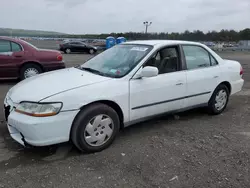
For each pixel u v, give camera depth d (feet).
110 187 8.79
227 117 16.38
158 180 9.25
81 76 12.01
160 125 14.60
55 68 26.37
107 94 11.08
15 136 10.71
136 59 12.74
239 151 11.62
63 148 11.45
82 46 88.84
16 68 24.79
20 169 9.70
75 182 9.00
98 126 11.00
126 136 12.96
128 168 9.96
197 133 13.56
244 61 60.95
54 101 9.88
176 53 14.10
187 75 14.10
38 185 8.76
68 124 10.25
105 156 10.85
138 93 12.08
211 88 15.57
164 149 11.61
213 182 9.22
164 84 12.99
